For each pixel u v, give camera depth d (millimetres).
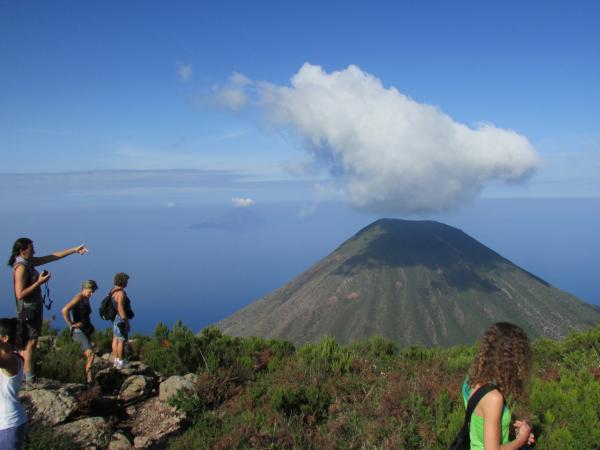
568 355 10602
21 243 7934
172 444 7195
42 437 6750
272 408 7750
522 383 3523
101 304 10344
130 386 9023
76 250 8406
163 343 11617
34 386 8016
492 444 3330
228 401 8727
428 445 6234
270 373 10484
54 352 10602
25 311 7953
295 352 12117
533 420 5699
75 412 7664
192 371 10375
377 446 6598
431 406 7117
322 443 6805
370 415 7480
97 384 8945
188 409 8094
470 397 3572
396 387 8102
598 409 5945
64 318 9359
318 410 7664
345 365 10031
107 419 7777
